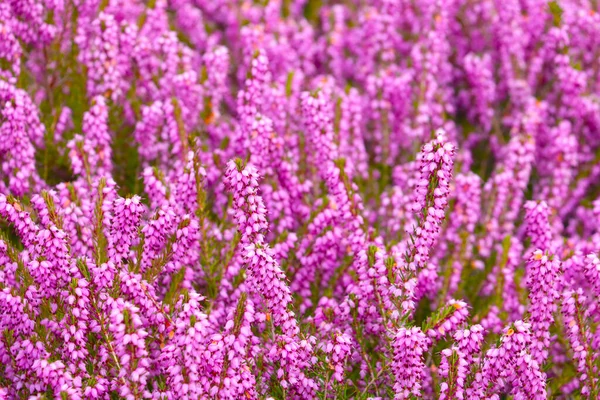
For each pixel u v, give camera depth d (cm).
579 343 110
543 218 117
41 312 109
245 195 109
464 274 122
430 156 108
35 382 107
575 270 115
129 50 128
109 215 112
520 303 117
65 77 130
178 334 103
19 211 108
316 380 108
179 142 122
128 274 107
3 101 121
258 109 122
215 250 117
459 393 105
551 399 114
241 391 104
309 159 123
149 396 105
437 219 109
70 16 130
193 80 126
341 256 118
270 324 108
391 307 110
